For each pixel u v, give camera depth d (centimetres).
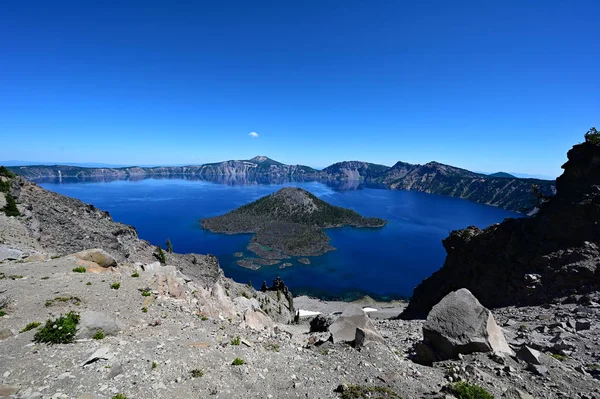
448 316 2069
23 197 6850
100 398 1296
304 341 2653
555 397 1452
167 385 1469
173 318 2392
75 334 1780
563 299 3198
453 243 5856
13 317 2000
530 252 4034
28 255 3794
